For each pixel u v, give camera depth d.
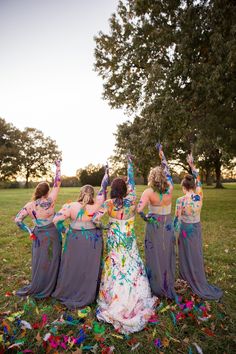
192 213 3.83
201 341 2.76
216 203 15.88
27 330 2.90
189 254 3.82
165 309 3.23
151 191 3.58
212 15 9.90
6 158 51.12
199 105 11.56
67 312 3.25
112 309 3.10
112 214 3.52
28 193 26.66
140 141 13.34
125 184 3.56
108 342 2.75
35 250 3.61
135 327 2.93
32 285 3.60
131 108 15.05
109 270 3.40
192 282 3.81
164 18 11.84
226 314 3.22
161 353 2.55
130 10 12.38
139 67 13.96
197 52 10.62
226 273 4.53
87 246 3.40
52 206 3.70
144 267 3.72
